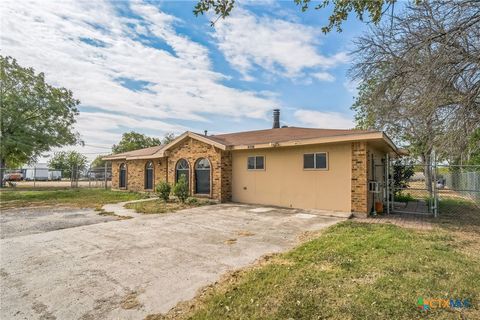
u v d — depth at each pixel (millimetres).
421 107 5824
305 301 3008
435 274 3693
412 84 5992
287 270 3932
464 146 5918
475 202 11883
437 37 5125
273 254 4801
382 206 9719
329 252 4691
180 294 3312
